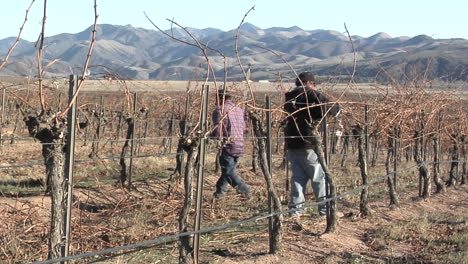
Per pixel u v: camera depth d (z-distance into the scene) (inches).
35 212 319.9
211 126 267.6
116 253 279.7
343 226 361.4
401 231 350.3
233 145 403.5
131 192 429.1
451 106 557.6
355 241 330.3
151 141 774.5
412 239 342.6
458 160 566.3
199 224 249.8
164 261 273.7
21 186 468.1
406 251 317.4
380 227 362.3
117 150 642.2
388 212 414.9
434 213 426.0
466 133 570.3
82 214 333.4
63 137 205.0
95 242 294.2
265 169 284.0
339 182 536.1
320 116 345.7
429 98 490.9
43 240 284.2
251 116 282.0
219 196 409.1
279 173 591.5
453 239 338.3
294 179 365.7
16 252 271.6
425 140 517.0
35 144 717.9
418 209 439.2
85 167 531.5
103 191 425.4
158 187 458.6
